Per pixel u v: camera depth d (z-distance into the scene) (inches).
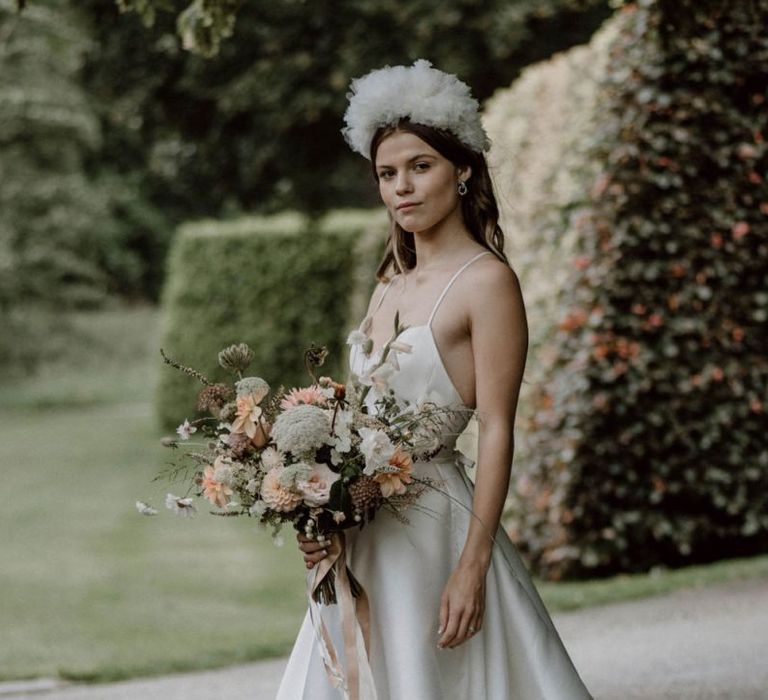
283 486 114.1
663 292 301.7
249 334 708.7
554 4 506.9
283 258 697.6
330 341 686.5
